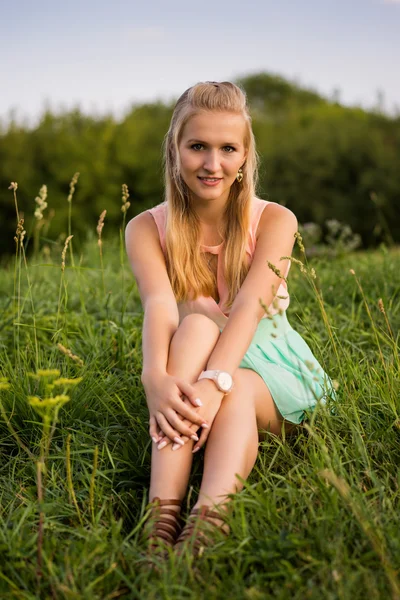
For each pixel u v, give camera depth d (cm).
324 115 1598
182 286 243
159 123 1459
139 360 296
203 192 227
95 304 392
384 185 1291
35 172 1321
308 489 190
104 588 158
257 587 152
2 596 154
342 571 154
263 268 232
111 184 1338
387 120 1490
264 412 216
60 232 1289
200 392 196
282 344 236
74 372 275
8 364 271
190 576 156
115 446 226
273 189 1363
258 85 2966
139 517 194
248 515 182
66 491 204
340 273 434
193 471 212
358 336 325
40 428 237
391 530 166
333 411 230
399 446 213
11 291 445
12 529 181
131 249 249
